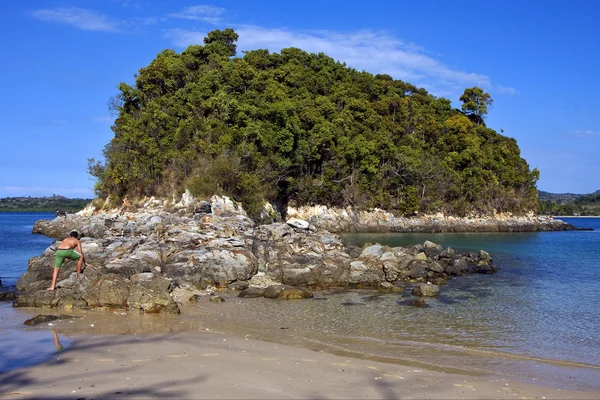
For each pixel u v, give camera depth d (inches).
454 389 459.8
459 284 1193.4
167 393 412.8
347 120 3499.0
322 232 1952.5
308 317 813.9
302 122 3211.1
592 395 460.4
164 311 807.1
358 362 542.3
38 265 1098.1
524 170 4552.2
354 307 906.1
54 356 524.7
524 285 1180.5
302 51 4306.1
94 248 1213.1
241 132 2711.6
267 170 2733.8
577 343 674.2
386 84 4658.0
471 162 4030.5
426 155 3826.3
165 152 2682.1
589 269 1472.7
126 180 2679.6
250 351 567.5
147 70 3073.3
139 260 1105.4
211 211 2224.4
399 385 463.8
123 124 2915.8
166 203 2469.2
